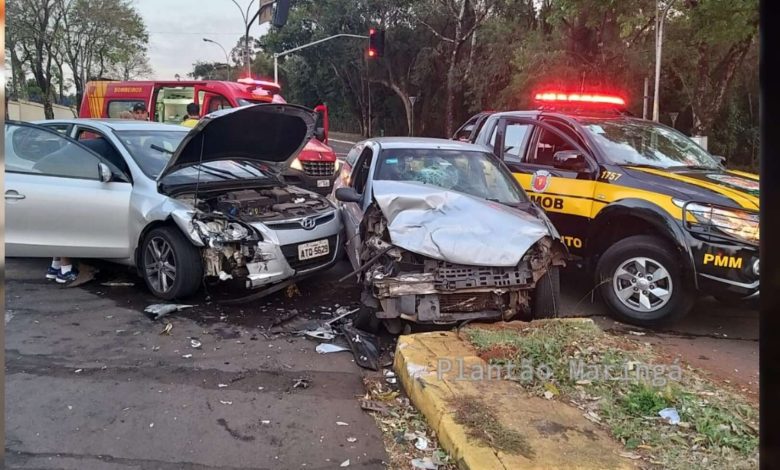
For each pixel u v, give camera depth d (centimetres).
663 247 504
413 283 443
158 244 551
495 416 325
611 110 734
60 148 598
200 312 533
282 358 441
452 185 557
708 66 1866
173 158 547
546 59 2162
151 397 372
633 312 520
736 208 475
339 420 351
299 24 3931
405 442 328
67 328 485
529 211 530
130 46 3856
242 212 539
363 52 3816
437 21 3381
